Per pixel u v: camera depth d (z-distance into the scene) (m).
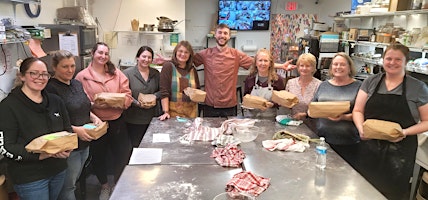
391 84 2.38
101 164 3.16
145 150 2.24
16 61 2.98
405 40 3.48
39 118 2.06
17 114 1.96
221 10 6.91
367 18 4.85
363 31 4.57
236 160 2.06
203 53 3.40
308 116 2.82
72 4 4.42
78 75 2.91
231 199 1.61
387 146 2.39
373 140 2.47
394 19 4.17
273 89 3.10
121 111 3.10
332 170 1.97
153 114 3.34
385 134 2.17
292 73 4.74
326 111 2.52
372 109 2.43
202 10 7.04
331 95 2.71
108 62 2.99
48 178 2.12
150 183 1.78
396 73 2.33
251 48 7.24
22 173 2.01
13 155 1.92
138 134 3.34
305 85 3.02
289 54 6.36
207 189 1.72
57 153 1.96
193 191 1.69
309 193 1.69
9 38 2.50
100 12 5.26
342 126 2.68
